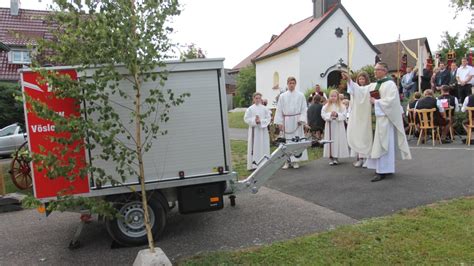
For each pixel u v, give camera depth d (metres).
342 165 9.81
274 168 6.15
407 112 13.14
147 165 5.43
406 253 4.62
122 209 5.47
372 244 4.91
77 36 4.20
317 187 7.81
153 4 4.18
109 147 4.54
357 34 31.34
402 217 5.70
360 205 6.49
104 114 4.53
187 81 5.49
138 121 4.56
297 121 10.05
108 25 4.11
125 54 4.24
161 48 4.45
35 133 5.06
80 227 5.64
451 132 11.93
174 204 6.75
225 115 5.62
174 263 4.90
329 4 32.28
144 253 4.54
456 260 4.38
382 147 7.60
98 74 4.38
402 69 19.67
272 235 5.60
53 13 4.23
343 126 9.89
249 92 50.16
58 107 5.08
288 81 10.09
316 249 4.91
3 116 23.44
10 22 30.12
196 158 5.57
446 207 5.91
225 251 5.10
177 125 5.49
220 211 6.83
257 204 7.12
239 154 13.30
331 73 31.41
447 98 12.20
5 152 19.77
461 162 8.43
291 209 6.67
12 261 5.36
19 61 29.48
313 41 30.64
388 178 7.78
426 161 8.88
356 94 7.95
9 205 8.24
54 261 5.28
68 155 5.16
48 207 4.36
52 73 4.28
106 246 5.67
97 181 4.86
